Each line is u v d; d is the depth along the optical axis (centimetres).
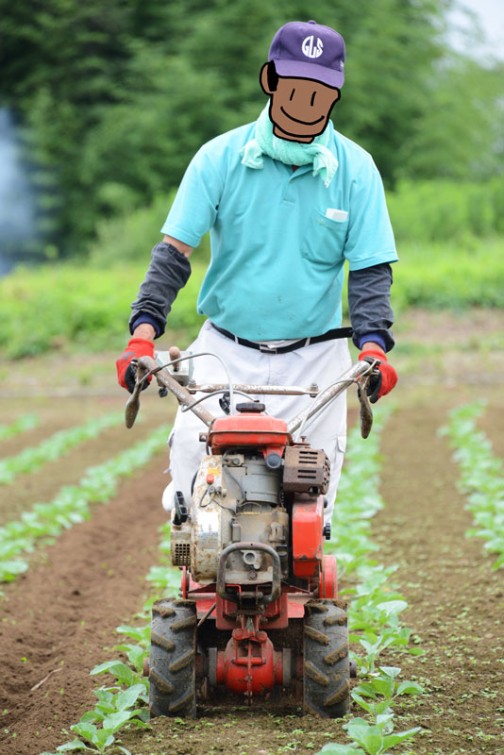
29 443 3759
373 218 1149
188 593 1131
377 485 2609
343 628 1083
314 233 1143
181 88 10256
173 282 1141
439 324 5762
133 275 7350
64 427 4134
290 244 1144
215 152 1138
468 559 1897
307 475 998
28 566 1994
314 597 1127
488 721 1095
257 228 1141
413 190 8462
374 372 1088
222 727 1061
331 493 1198
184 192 1146
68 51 10994
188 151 10281
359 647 1383
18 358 5956
